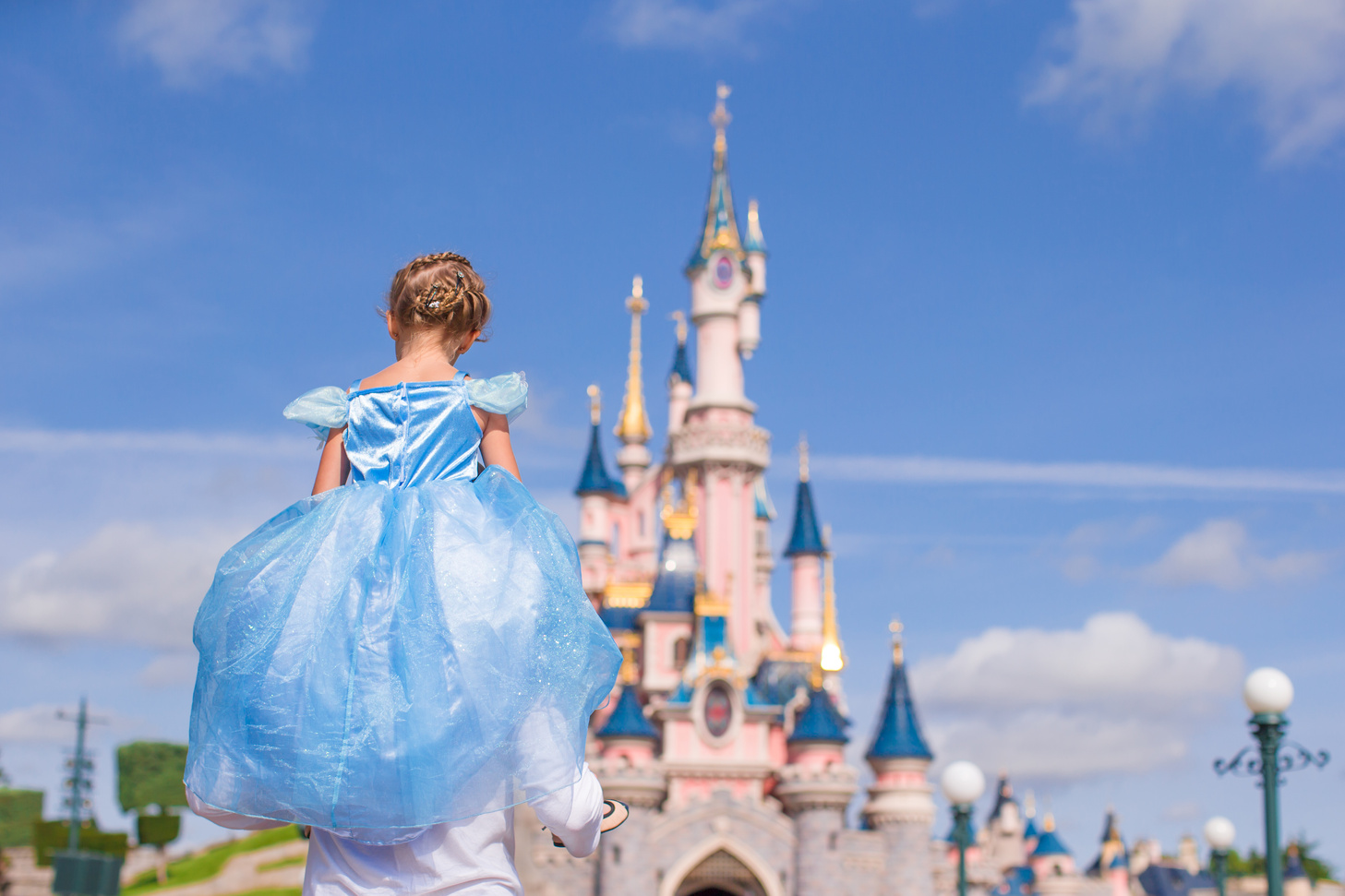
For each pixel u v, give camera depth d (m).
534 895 64.44
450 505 2.81
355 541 2.73
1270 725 15.53
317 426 3.01
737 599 81.50
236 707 2.60
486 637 2.63
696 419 84.81
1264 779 15.52
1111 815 95.00
